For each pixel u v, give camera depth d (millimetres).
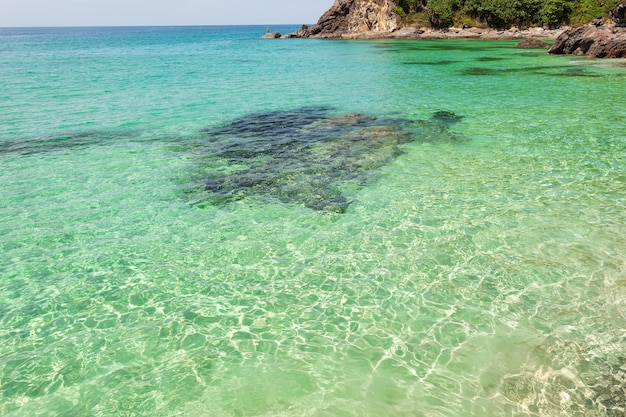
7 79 34062
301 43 90688
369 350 6340
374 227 10047
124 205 11305
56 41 128250
